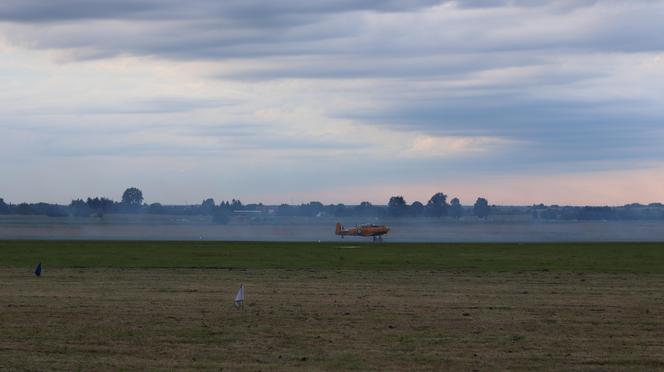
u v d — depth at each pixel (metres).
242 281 73.31
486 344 41.25
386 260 101.94
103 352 39.16
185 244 148.00
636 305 56.16
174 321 48.53
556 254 115.38
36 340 42.16
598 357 38.09
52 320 48.78
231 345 40.94
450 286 68.88
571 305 56.09
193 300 58.62
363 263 96.56
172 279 75.19
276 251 123.75
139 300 58.53
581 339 42.75
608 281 73.31
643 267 89.62
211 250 125.75
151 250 125.12
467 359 37.56
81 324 47.31
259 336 43.44
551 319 49.56
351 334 44.09
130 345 40.88
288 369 35.50
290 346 40.66
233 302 57.47
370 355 38.44
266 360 37.34
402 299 59.38
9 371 34.91
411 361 37.16
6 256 108.19
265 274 80.69
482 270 85.56
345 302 57.53
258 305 55.84
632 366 36.25
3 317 49.88
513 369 35.62
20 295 61.44
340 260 102.06
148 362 36.88
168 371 35.06
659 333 44.66
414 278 76.44
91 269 86.75
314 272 83.19
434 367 35.97
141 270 85.44
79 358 37.72
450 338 42.91
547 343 41.59
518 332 44.84
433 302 57.62
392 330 45.34
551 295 62.12
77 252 118.62
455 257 108.31
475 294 62.66
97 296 60.97
